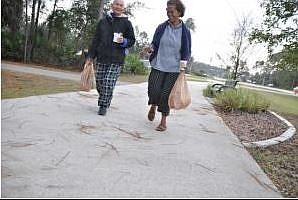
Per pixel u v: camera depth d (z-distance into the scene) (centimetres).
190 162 417
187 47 553
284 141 629
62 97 782
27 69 1623
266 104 1035
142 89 1328
